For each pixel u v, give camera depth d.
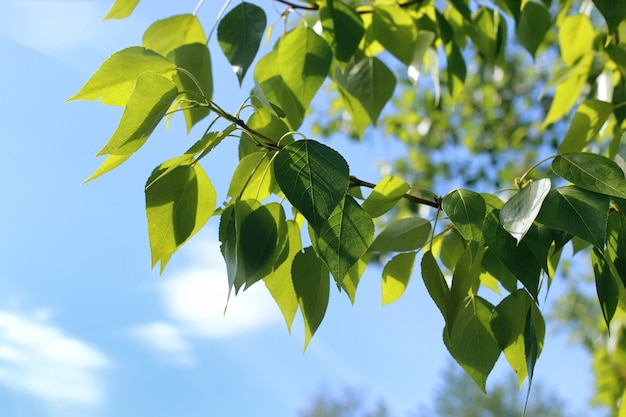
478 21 1.08
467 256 0.64
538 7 1.02
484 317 0.70
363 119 0.99
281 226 0.65
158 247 0.64
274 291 0.66
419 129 3.06
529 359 0.62
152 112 0.58
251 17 0.84
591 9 1.12
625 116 0.89
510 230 0.58
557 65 2.88
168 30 0.86
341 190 0.55
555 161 0.61
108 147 0.58
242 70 0.83
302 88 0.84
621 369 1.30
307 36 0.84
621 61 0.96
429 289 0.64
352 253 0.57
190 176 0.64
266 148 0.63
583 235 0.56
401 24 0.93
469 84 3.29
